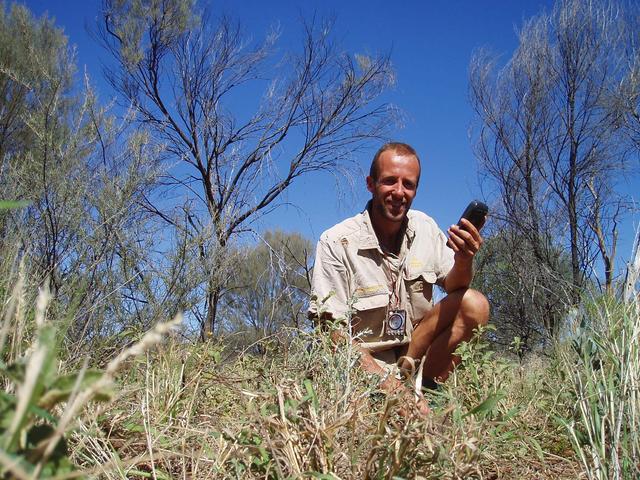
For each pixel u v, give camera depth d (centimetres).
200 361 237
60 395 73
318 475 146
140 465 177
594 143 1020
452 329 302
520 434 209
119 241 476
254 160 873
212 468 165
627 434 180
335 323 229
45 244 424
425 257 324
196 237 539
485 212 296
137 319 462
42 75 710
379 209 319
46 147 512
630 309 204
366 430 168
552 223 972
